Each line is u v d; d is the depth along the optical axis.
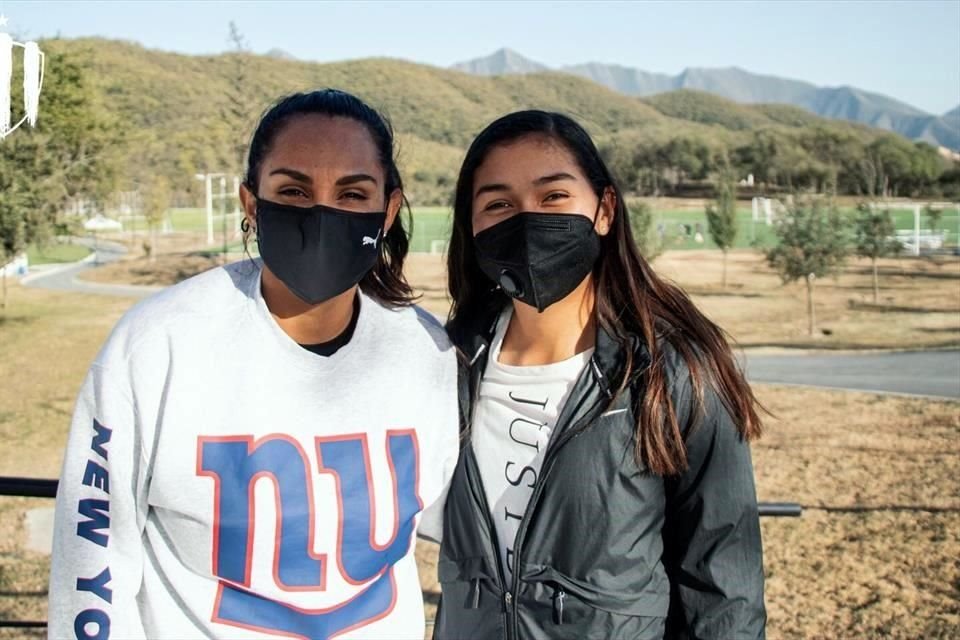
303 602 1.74
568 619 1.91
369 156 1.87
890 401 15.98
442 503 2.11
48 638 1.69
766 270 38.28
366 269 1.90
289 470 1.74
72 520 1.68
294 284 1.81
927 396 16.28
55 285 40.34
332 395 1.83
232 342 1.77
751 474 1.97
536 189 2.02
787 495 11.02
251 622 1.72
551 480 1.93
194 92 102.81
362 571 1.81
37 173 25.17
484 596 2.02
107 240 64.38
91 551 1.67
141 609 1.76
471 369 2.13
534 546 1.94
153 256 48.50
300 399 1.79
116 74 100.56
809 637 7.27
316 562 1.75
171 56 117.88
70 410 16.45
